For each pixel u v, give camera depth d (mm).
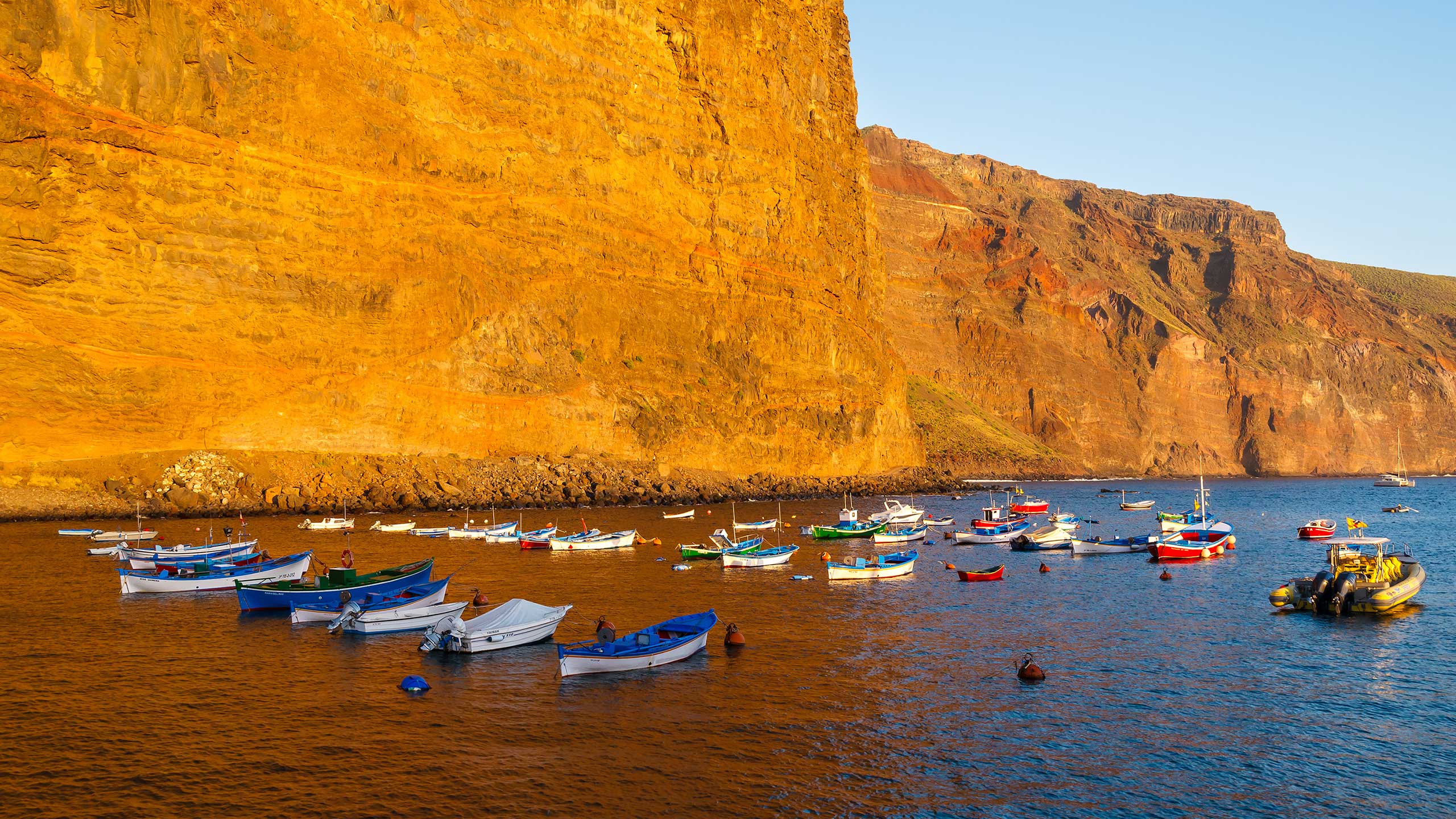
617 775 19594
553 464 87625
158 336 69812
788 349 112750
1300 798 19328
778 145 117438
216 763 19984
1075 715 24156
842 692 25891
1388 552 48000
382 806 17938
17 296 65062
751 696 25328
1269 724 23766
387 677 26734
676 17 109250
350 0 84062
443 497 77812
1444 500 144250
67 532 57500
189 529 61562
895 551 61344
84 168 67250
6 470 63688
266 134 76125
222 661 28531
